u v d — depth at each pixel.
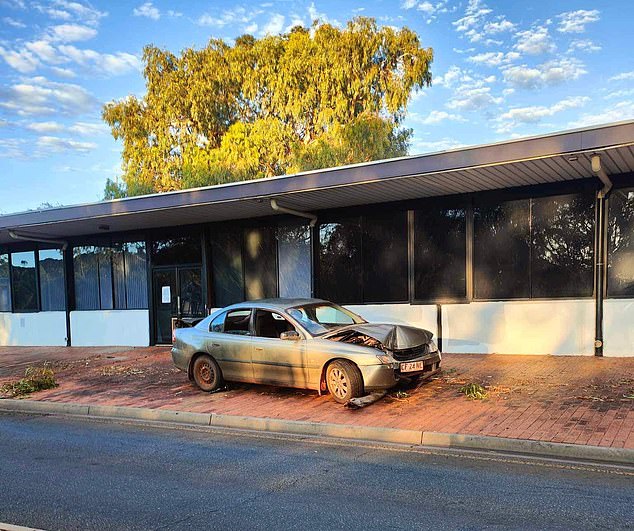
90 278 18.19
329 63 26.05
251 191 11.66
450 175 9.82
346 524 4.23
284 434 7.12
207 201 12.19
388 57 26.28
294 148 26.80
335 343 8.14
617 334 10.33
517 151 8.66
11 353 17.25
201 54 30.20
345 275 13.48
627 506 4.33
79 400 9.48
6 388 10.79
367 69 26.23
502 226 11.48
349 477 5.31
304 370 8.29
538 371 9.36
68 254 18.47
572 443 5.66
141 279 17.23
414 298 12.53
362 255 13.21
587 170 9.66
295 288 14.38
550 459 5.54
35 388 10.60
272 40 28.25
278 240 14.63
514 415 6.85
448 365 10.38
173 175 30.48
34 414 9.12
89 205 13.91
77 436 7.45
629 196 10.20
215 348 9.33
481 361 10.64
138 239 17.17
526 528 4.02
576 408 6.97
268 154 27.67
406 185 10.72
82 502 4.91
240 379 9.12
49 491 5.22
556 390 7.96
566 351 10.81
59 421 8.50
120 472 5.75
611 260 10.40
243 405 8.40
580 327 10.69
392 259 12.84
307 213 13.67
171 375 11.45
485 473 5.25
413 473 5.34
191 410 8.27
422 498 4.69
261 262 14.93
